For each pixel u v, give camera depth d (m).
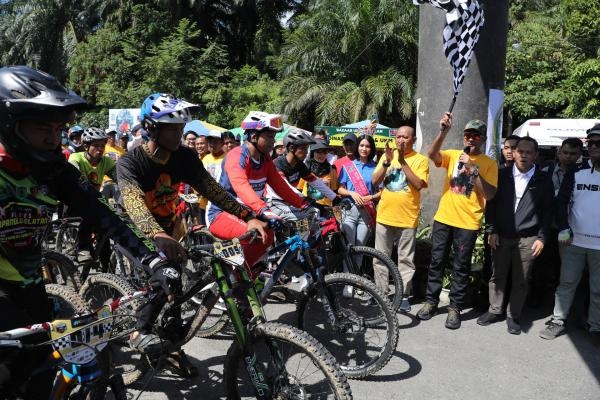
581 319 4.47
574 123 10.47
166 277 2.19
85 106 1.95
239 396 2.88
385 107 16.09
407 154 4.77
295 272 4.57
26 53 28.50
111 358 2.97
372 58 17.12
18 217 2.08
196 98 21.11
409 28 16.20
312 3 18.31
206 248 2.96
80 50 23.61
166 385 3.35
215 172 7.37
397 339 3.40
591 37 15.00
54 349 1.90
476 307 4.93
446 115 4.36
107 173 5.80
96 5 26.41
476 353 3.93
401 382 3.45
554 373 3.62
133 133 6.61
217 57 21.94
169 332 2.92
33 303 2.33
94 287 3.67
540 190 4.24
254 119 3.57
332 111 15.96
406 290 4.77
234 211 3.13
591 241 4.07
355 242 5.22
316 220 3.73
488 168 4.33
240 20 26.16
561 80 15.87
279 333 2.53
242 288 2.76
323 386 2.71
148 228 2.61
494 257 4.43
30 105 1.79
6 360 1.84
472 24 4.14
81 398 2.02
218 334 4.22
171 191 3.15
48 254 4.23
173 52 20.95
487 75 6.05
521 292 4.31
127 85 22.55
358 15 16.22
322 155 5.88
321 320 4.36
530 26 17.00
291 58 18.30
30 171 2.04
